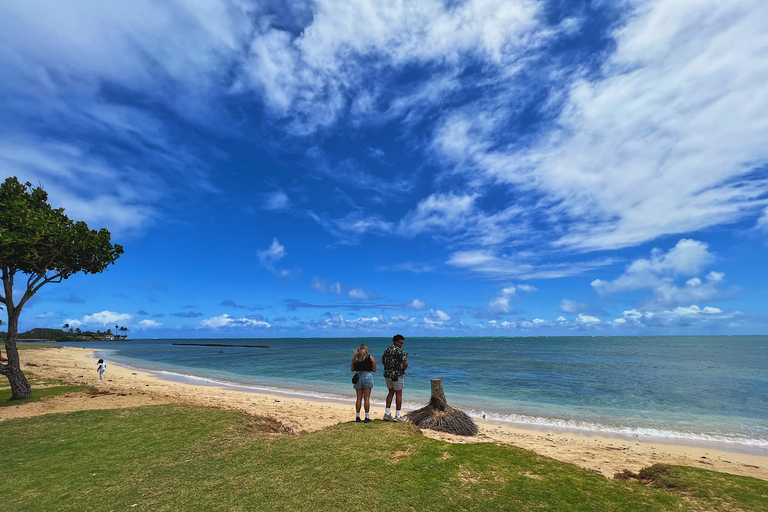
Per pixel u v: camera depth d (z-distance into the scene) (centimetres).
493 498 428
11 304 1155
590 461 854
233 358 5622
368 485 461
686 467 570
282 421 1115
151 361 4956
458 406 1708
